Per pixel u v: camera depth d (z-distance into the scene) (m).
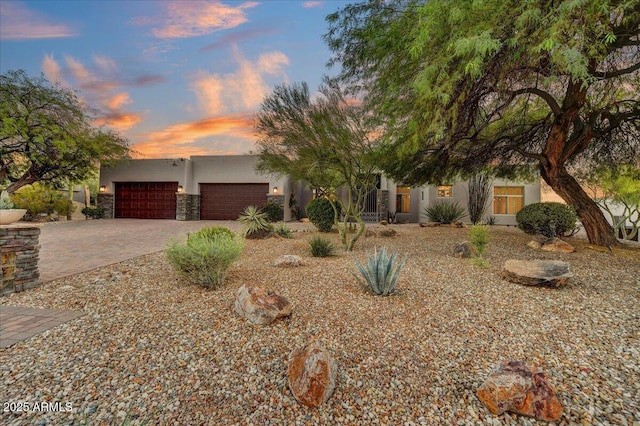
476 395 2.25
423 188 17.67
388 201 18.27
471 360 2.72
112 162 17.48
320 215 12.60
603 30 4.06
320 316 3.65
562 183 8.52
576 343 2.96
